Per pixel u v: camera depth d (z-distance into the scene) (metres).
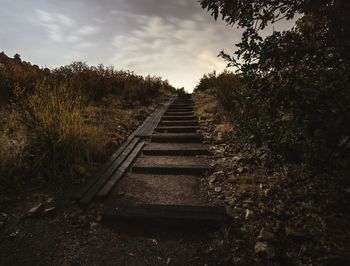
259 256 2.08
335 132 1.86
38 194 3.01
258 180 3.18
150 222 2.61
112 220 2.65
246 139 2.71
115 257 2.19
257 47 2.03
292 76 2.07
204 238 2.40
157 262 2.13
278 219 2.45
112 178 3.50
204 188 3.32
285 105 2.13
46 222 2.59
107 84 8.56
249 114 2.62
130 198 3.09
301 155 2.22
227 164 3.85
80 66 9.08
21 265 2.10
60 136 3.47
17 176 3.09
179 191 3.27
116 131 5.39
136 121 6.53
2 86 6.18
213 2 2.20
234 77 7.33
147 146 4.94
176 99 11.15
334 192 2.47
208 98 9.05
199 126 6.02
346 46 1.89
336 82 1.92
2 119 4.79
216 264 2.08
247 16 2.19
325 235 2.11
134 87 9.34
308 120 2.00
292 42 1.97
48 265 2.10
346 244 2.03
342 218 2.28
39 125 3.47
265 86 2.19
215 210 2.67
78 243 2.35
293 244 2.13
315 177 2.75
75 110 4.07
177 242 2.37
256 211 2.62
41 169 3.32
